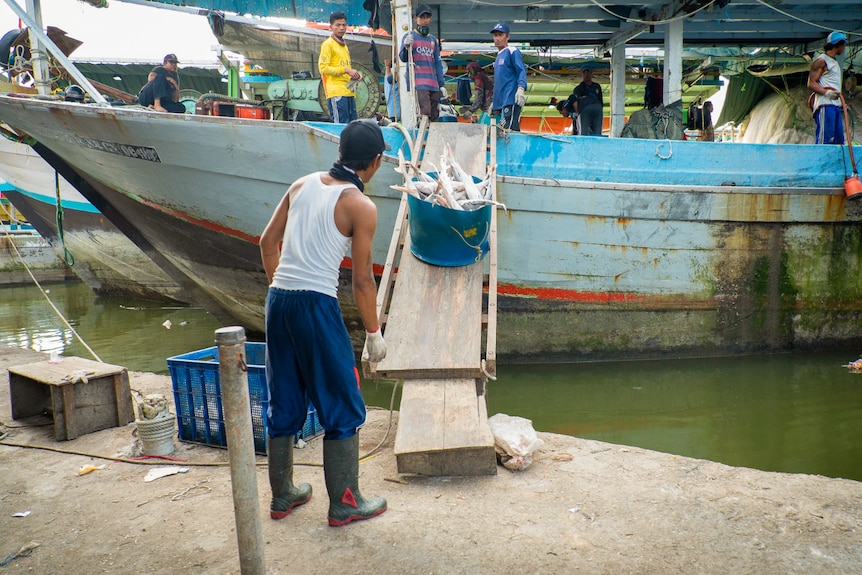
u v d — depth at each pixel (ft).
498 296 23.80
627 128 27.94
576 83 46.68
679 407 18.78
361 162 8.16
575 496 9.32
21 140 24.85
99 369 12.98
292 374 8.45
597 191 22.79
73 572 7.62
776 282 24.81
